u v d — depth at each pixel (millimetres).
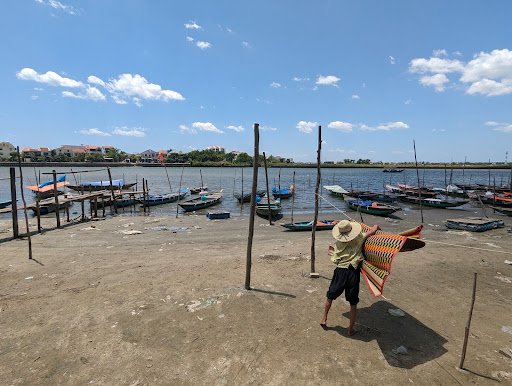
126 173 102812
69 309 7141
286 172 120375
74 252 12953
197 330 6234
